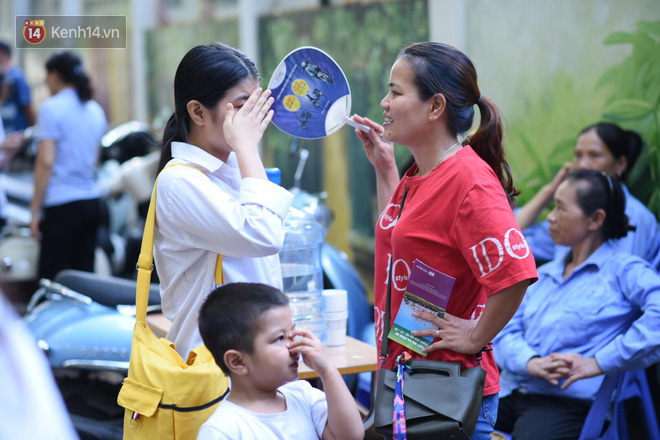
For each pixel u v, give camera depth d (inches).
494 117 107.0
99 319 187.8
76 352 182.1
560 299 170.1
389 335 104.7
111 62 456.4
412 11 268.5
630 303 162.4
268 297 94.3
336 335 137.4
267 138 342.6
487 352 107.0
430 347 101.8
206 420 98.3
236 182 115.0
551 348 166.7
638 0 195.5
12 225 325.1
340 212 307.7
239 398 96.1
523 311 174.7
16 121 434.3
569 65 214.1
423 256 102.1
